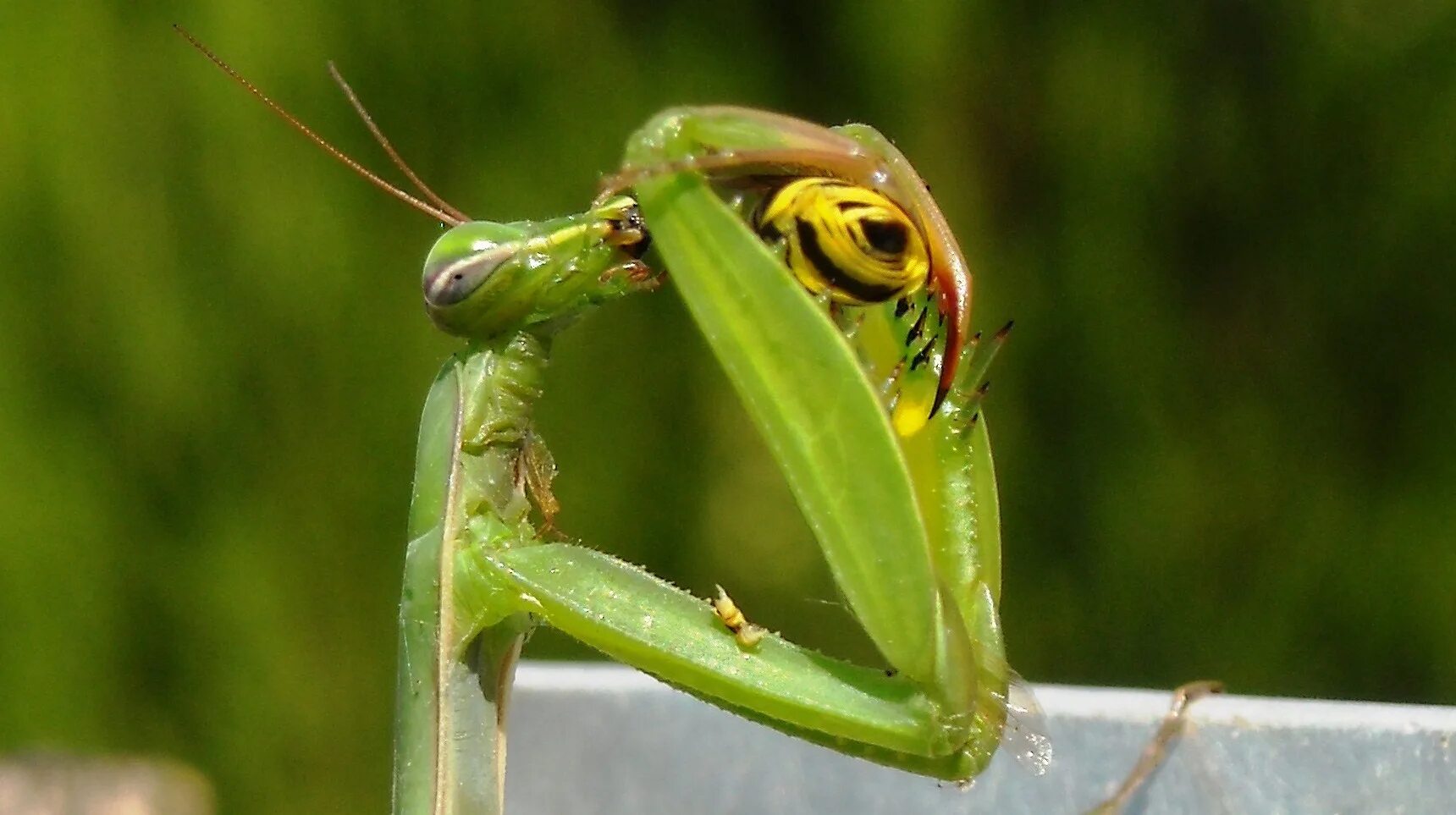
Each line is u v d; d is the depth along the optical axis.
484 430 0.17
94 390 0.29
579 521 0.28
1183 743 0.18
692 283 0.17
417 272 0.29
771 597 0.28
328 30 0.29
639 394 0.29
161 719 0.29
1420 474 0.27
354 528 0.29
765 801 0.18
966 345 0.17
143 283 0.29
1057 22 0.28
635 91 0.29
